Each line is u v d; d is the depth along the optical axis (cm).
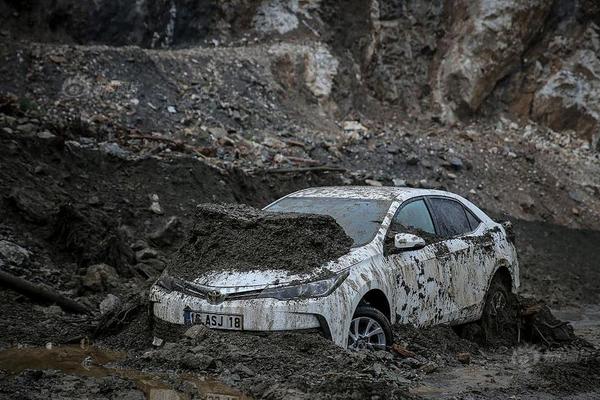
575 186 4303
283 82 4103
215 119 3534
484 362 1573
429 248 1628
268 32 4441
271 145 3491
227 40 4341
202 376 1273
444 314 1641
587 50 5016
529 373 1473
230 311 1345
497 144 4416
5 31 3584
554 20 5009
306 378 1227
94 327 1611
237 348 1316
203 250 1465
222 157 3191
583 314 2689
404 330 1526
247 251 1422
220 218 1498
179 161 2766
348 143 3778
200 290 1386
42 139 2508
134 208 2436
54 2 3784
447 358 1538
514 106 4888
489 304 1808
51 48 3509
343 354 1312
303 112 4003
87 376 1275
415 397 1209
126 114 3300
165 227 2339
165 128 3322
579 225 4003
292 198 1728
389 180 3450
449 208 1777
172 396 1174
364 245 1488
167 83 3631
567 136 4828
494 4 4753
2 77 3269
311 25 4512
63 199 2294
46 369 1316
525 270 3177
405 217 1633
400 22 4838
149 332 1510
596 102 4891
